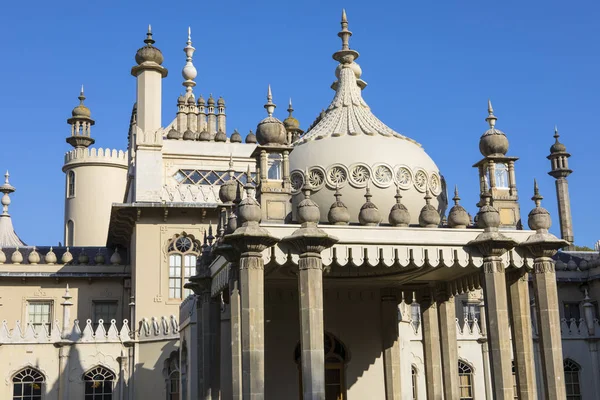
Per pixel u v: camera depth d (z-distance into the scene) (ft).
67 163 196.85
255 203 54.95
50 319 138.41
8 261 138.31
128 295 141.38
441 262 58.95
